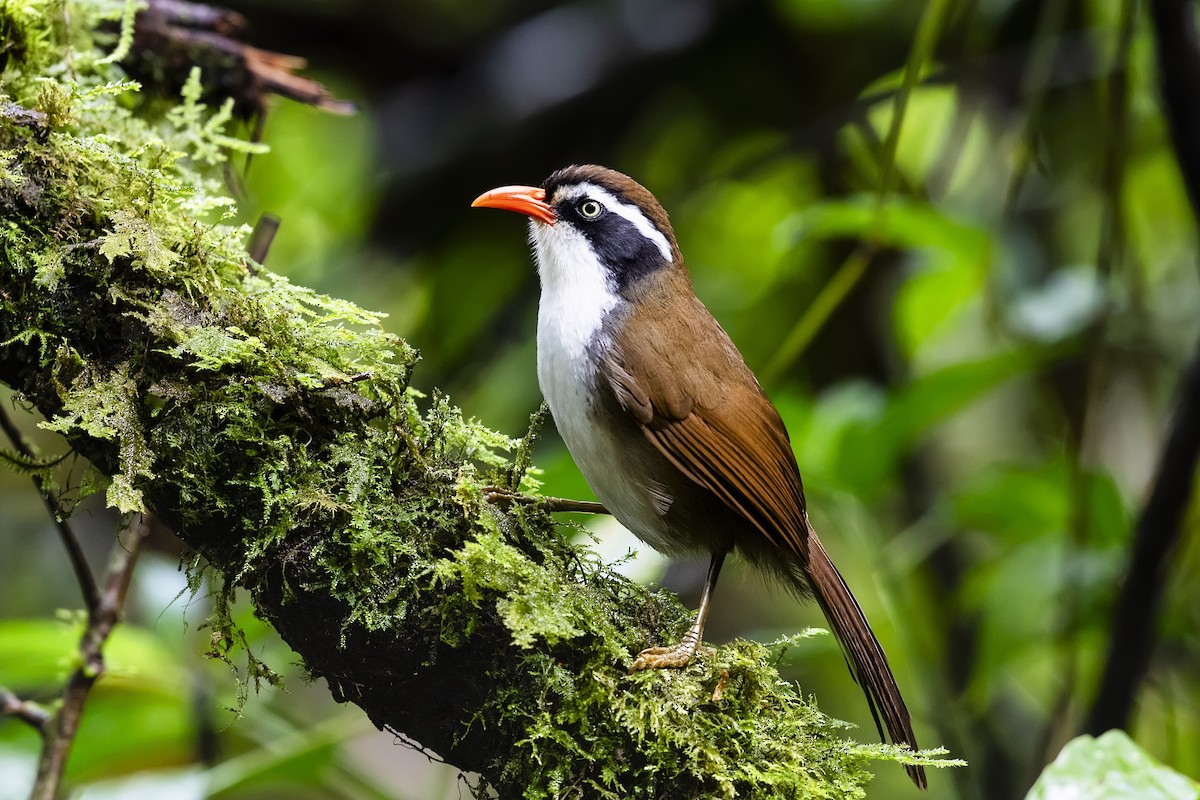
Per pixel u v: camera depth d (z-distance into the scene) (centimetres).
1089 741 641
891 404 1005
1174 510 938
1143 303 1146
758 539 815
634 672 584
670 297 833
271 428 577
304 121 1373
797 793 571
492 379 1316
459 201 1332
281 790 1102
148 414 574
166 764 1055
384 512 570
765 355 1366
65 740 768
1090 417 1095
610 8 1284
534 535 624
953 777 1202
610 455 801
